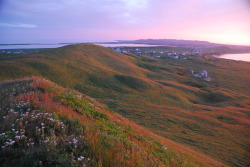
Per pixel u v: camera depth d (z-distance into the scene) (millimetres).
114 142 6004
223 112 43969
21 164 3812
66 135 5434
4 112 6719
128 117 30172
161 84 67438
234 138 27438
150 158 6395
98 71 67312
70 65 65500
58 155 4176
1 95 9508
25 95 9039
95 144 5129
